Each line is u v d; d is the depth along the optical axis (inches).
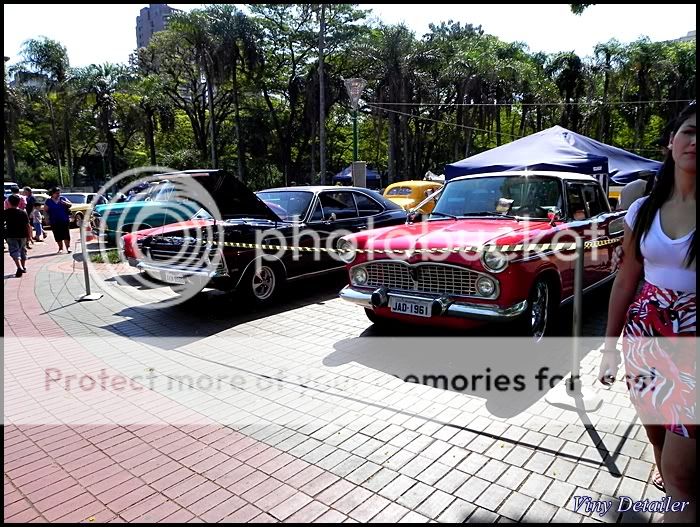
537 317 184.2
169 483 111.8
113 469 118.1
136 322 243.1
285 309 262.8
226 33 1139.3
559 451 119.7
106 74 1402.6
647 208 80.4
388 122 1131.3
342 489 107.8
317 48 1211.9
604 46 1339.8
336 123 1446.9
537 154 335.0
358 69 1176.2
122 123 1421.0
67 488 110.7
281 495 106.3
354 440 128.2
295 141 1407.5
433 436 128.7
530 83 1266.0
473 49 1242.6
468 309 161.6
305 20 1216.8
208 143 1489.9
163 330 229.1
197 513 101.0
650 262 80.6
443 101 1273.4
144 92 1391.5
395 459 118.8
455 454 120.1
